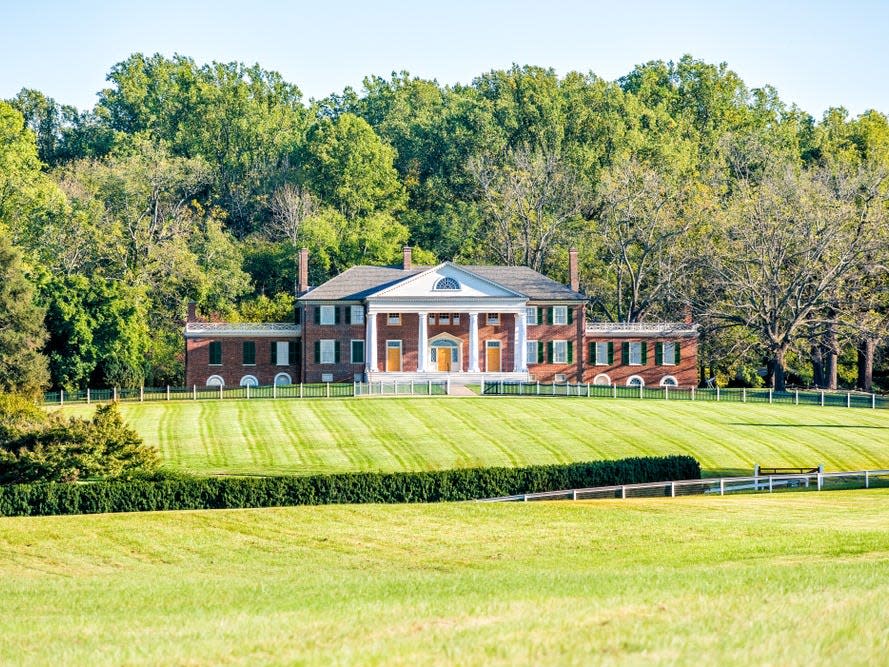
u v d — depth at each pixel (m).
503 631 19.73
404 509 40.09
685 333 97.75
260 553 34.56
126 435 51.25
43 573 32.62
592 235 115.06
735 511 40.69
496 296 93.75
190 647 19.75
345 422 71.19
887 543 32.62
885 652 17.62
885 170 95.12
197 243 117.81
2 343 76.00
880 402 77.69
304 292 98.81
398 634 20.09
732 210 99.62
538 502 42.81
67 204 107.69
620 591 24.19
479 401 78.94
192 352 95.31
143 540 36.22
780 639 18.47
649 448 64.38
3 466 49.59
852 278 91.50
